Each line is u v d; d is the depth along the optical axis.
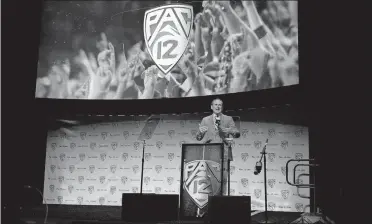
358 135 4.90
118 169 8.52
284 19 7.13
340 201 5.28
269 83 7.22
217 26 8.20
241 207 4.98
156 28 8.74
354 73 5.05
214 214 4.98
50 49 9.01
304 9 6.57
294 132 7.15
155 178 8.29
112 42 8.96
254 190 7.35
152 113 8.51
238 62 7.77
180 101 8.29
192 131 8.21
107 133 8.73
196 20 8.48
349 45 5.18
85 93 8.87
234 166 7.57
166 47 8.62
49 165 8.71
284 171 7.14
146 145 8.46
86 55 8.99
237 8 7.95
